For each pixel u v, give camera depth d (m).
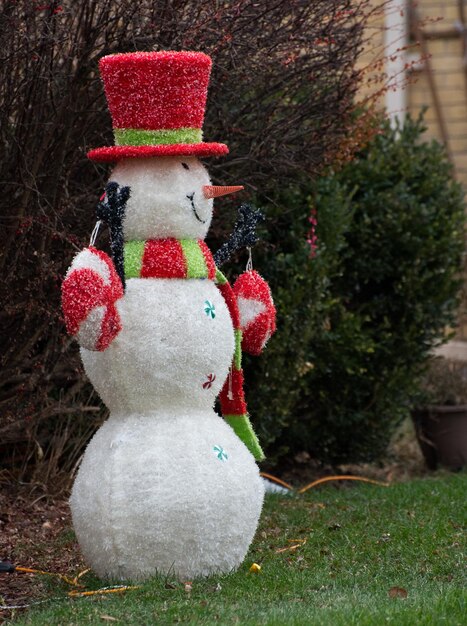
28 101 6.57
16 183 6.58
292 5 6.92
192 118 5.21
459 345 13.88
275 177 7.59
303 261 8.09
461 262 9.56
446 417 9.66
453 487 8.00
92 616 4.68
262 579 5.31
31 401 7.43
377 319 9.14
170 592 4.94
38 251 6.85
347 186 8.91
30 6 6.14
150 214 5.17
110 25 6.37
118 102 5.16
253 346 5.67
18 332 7.25
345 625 4.43
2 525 6.98
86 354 5.29
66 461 8.03
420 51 14.31
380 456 9.30
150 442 5.08
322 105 7.66
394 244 8.94
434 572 5.66
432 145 9.47
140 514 5.00
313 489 8.55
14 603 5.29
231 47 6.55
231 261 8.04
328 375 8.88
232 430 5.45
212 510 5.08
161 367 5.08
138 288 5.11
